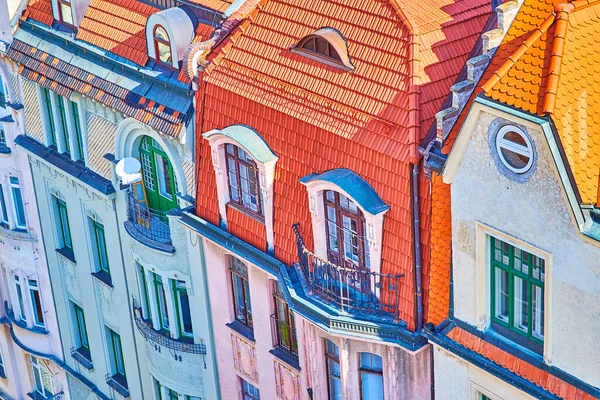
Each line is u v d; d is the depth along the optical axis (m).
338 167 36.97
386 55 36.16
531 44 30.39
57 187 53.38
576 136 29.75
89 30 47.47
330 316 36.97
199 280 45.38
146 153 46.50
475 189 32.34
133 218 47.75
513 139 30.75
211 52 41.78
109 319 53.81
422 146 34.56
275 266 40.00
